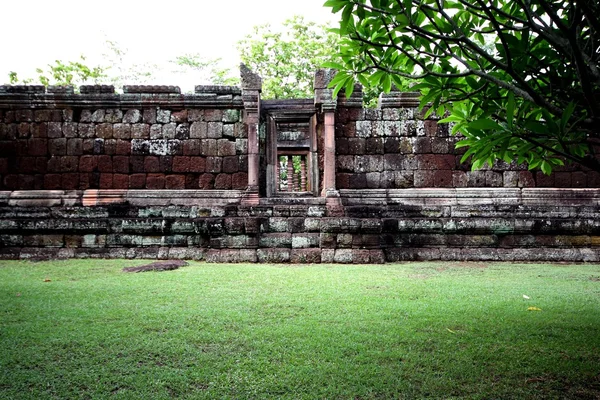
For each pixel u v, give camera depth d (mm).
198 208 10266
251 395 2715
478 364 3182
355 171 10984
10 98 10938
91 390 2799
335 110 10828
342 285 6188
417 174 10922
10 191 10898
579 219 9688
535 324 4145
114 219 9984
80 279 6738
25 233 10023
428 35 2924
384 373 3021
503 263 9141
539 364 3160
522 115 2996
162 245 9930
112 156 11055
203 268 7965
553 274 7430
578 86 3250
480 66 3127
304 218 9586
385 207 10328
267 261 9188
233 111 11180
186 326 4109
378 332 3920
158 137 11109
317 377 2959
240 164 11062
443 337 3783
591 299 5227
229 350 3486
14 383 2891
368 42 3074
